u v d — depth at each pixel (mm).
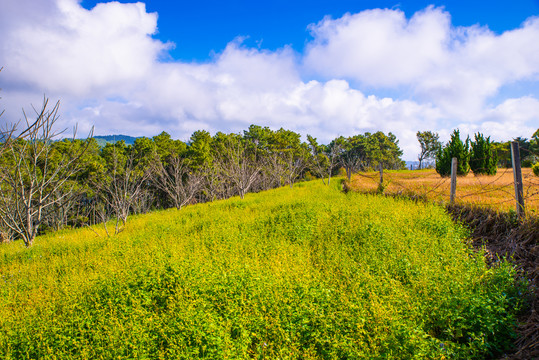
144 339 3881
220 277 5227
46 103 8891
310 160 38875
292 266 5836
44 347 4016
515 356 3551
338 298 4547
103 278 5922
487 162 19266
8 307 5531
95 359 3721
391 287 4688
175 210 18781
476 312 4035
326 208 11109
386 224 8008
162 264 6160
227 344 3568
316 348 3760
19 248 10781
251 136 47906
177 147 36219
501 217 7324
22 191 10500
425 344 3455
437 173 22781
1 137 8125
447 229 7258
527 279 4918
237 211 12891
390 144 74312
